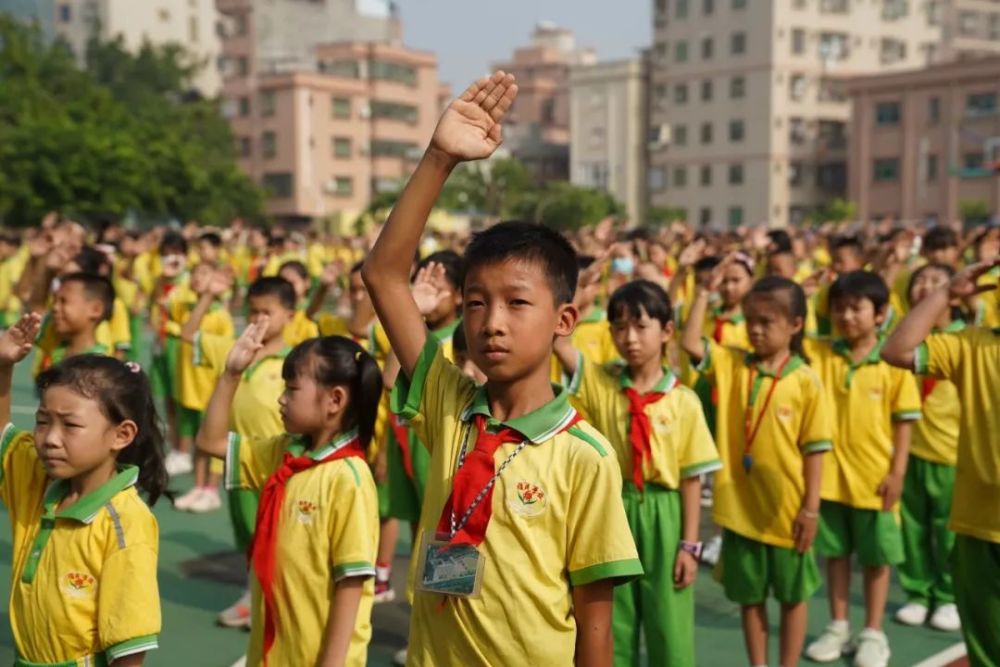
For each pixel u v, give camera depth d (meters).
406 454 5.14
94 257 7.14
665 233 14.27
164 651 4.96
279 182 50.81
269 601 3.47
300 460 3.51
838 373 4.96
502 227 2.33
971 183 43.12
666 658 4.05
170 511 7.35
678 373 7.01
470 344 2.30
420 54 54.31
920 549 5.47
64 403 2.90
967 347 3.83
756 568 4.46
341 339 3.62
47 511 3.01
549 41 79.25
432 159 2.35
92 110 31.14
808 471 4.38
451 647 2.29
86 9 55.34
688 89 51.59
